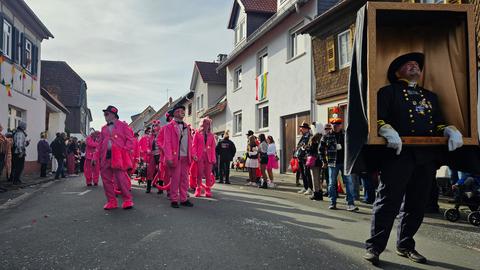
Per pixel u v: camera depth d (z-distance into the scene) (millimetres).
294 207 8195
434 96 4328
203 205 8242
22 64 17969
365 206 8516
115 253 4562
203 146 9742
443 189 9797
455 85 4375
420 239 5562
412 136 4121
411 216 4453
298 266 4133
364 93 4078
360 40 4121
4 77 15727
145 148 11188
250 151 13625
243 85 23953
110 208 7668
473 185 6664
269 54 20156
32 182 13836
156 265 4133
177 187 7977
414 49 4617
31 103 19203
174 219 6562
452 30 4414
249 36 23297
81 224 6191
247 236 5406
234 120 25719
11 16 16594
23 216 7027
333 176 8078
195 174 10125
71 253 4582
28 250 4738
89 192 10750
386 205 4207
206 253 4555
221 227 5949
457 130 4062
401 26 4578
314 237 5445
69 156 19203
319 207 8297
